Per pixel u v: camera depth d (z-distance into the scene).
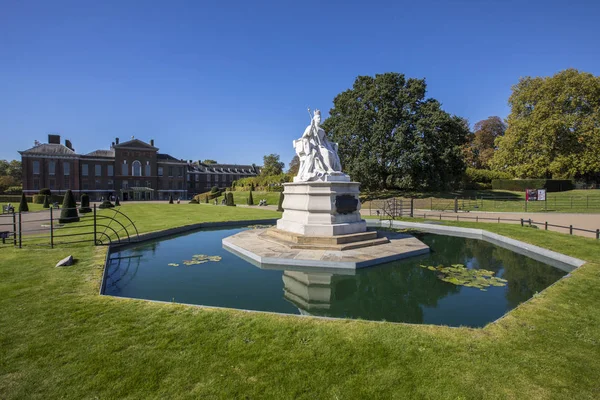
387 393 3.37
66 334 4.58
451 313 6.24
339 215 11.66
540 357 4.04
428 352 4.12
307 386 3.47
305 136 12.48
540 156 39.66
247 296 7.14
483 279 8.50
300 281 8.27
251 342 4.34
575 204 29.94
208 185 104.25
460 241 14.47
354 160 37.59
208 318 5.11
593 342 4.41
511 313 5.43
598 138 36.94
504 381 3.58
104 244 11.80
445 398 3.29
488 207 30.45
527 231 14.63
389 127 36.44
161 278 8.48
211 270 9.27
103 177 72.38
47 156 66.88
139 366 3.80
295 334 4.57
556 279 8.58
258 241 12.45
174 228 16.64
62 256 9.65
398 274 8.90
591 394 3.36
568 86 38.25
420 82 37.34
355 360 3.94
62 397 3.28
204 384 3.49
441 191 40.72
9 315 5.25
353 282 8.20
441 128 36.97
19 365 3.82
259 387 3.45
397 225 20.31
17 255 9.80
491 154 58.03
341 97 42.41
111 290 7.51
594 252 10.28
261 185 63.38
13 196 57.22
